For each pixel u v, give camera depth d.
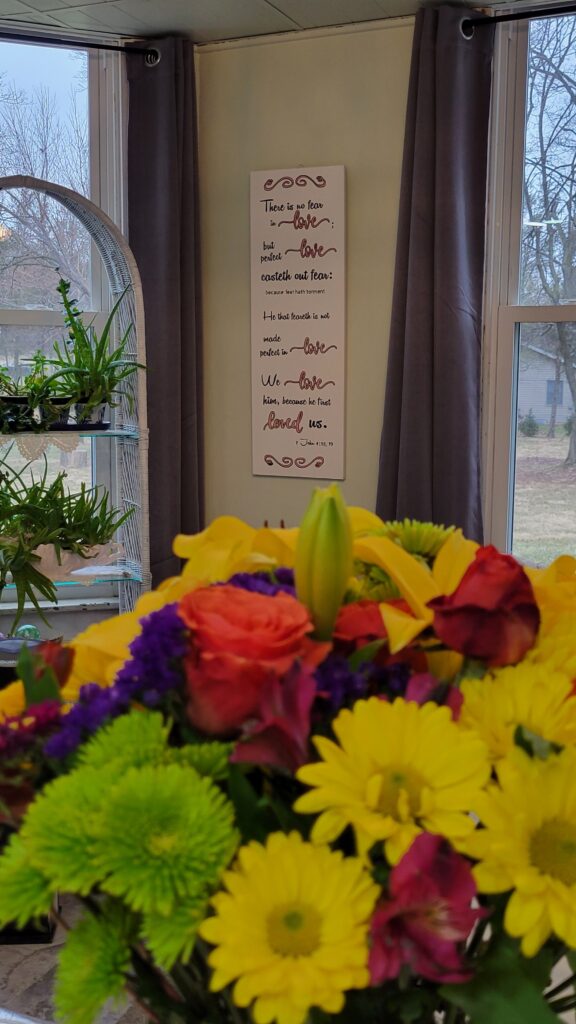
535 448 3.08
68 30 3.11
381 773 0.47
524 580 0.52
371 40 3.05
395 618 0.53
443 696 0.50
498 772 0.47
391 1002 0.50
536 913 0.43
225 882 0.44
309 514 0.53
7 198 3.30
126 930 0.47
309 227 3.17
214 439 3.39
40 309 3.36
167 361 3.17
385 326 3.14
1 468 3.35
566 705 0.51
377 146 3.09
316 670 0.49
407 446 2.94
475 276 2.94
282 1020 0.41
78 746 0.48
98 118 3.29
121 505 3.25
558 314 2.97
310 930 0.43
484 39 2.88
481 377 3.07
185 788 0.44
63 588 3.39
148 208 3.19
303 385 3.24
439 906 0.43
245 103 3.23
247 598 0.49
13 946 2.17
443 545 0.62
